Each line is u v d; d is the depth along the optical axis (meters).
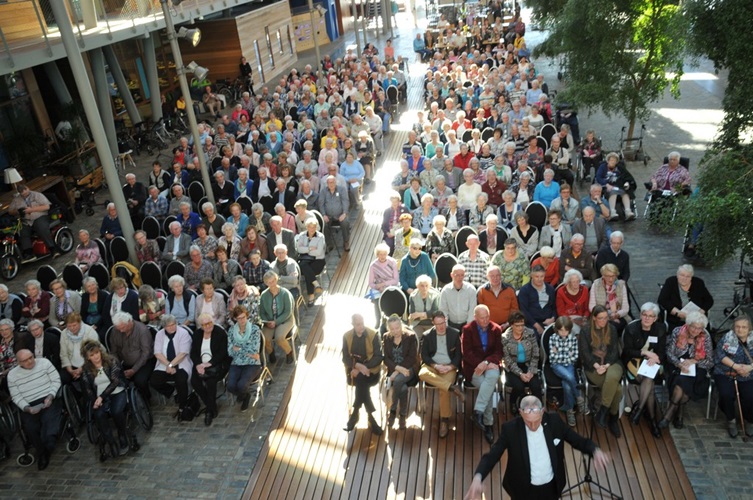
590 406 7.80
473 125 16.77
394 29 44.53
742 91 7.66
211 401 8.37
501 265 9.16
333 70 26.06
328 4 40.38
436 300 8.61
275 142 16.41
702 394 7.41
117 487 7.49
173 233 11.20
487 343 7.67
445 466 7.28
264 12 30.92
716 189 7.61
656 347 7.52
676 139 16.64
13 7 14.31
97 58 18.17
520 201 11.80
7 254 13.33
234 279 9.11
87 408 8.04
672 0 13.75
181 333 8.45
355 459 7.51
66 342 8.52
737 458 7.01
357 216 14.22
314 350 9.63
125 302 9.36
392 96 21.80
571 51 15.46
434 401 8.41
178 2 11.85
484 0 39.75
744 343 7.21
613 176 12.74
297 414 8.37
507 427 5.28
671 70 14.70
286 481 7.27
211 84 27.55
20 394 7.84
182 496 7.24
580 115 19.78
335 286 11.36
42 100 18.50
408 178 13.27
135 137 20.98
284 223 11.46
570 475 6.95
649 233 12.16
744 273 9.63
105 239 12.27
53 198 14.99
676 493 6.62
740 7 7.43
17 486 7.70
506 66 21.94
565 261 9.24
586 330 7.55
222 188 13.69
